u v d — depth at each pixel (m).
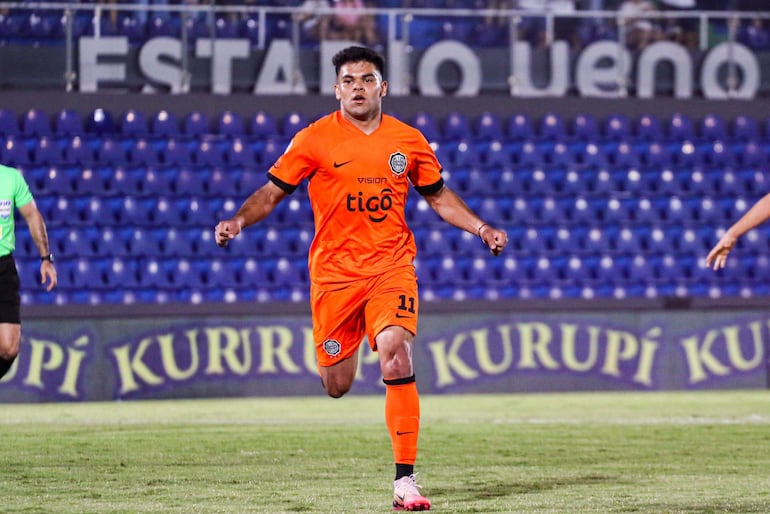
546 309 45.69
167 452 26.28
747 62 60.00
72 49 54.59
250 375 43.12
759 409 38.19
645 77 59.28
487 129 57.53
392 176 18.30
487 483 21.03
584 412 37.16
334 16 56.69
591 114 58.62
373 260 18.41
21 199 24.95
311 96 56.16
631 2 61.31
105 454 25.89
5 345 24.14
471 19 58.38
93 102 54.50
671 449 27.09
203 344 42.88
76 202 52.53
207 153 54.88
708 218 57.72
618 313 45.78
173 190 54.03
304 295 52.31
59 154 53.88
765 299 48.16
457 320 44.69
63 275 50.53
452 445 27.88
